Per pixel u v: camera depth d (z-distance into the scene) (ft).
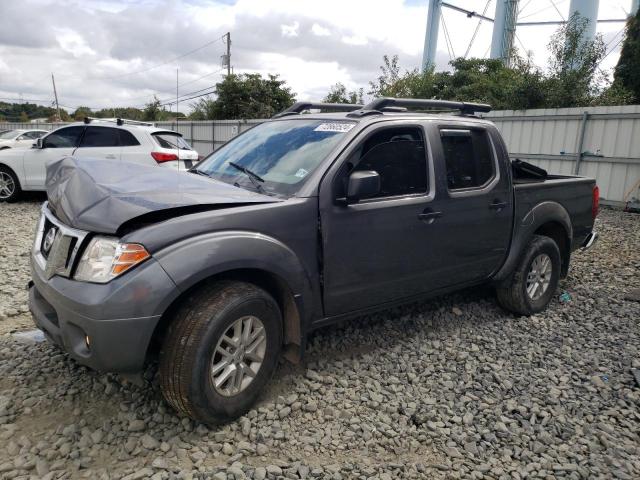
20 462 8.33
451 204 13.06
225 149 13.89
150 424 9.52
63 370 11.33
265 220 9.86
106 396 10.39
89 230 8.84
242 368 9.68
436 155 12.90
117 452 8.80
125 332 8.39
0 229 25.88
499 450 9.50
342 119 12.30
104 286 8.43
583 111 40.96
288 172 11.32
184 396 8.91
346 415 10.30
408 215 12.12
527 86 53.47
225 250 9.15
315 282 10.80
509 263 15.02
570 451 9.55
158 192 9.48
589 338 14.57
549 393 11.48
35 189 34.88
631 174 39.06
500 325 15.21
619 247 26.37
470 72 75.97
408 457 9.20
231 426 9.66
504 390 11.55
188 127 80.07
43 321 9.61
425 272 12.87
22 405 9.98
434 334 14.28
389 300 12.51
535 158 44.75
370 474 8.59
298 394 10.92
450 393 11.29
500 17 104.99
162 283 8.52
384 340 13.79
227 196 9.96
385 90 80.02
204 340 8.86
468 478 8.69
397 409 10.61
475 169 13.96
